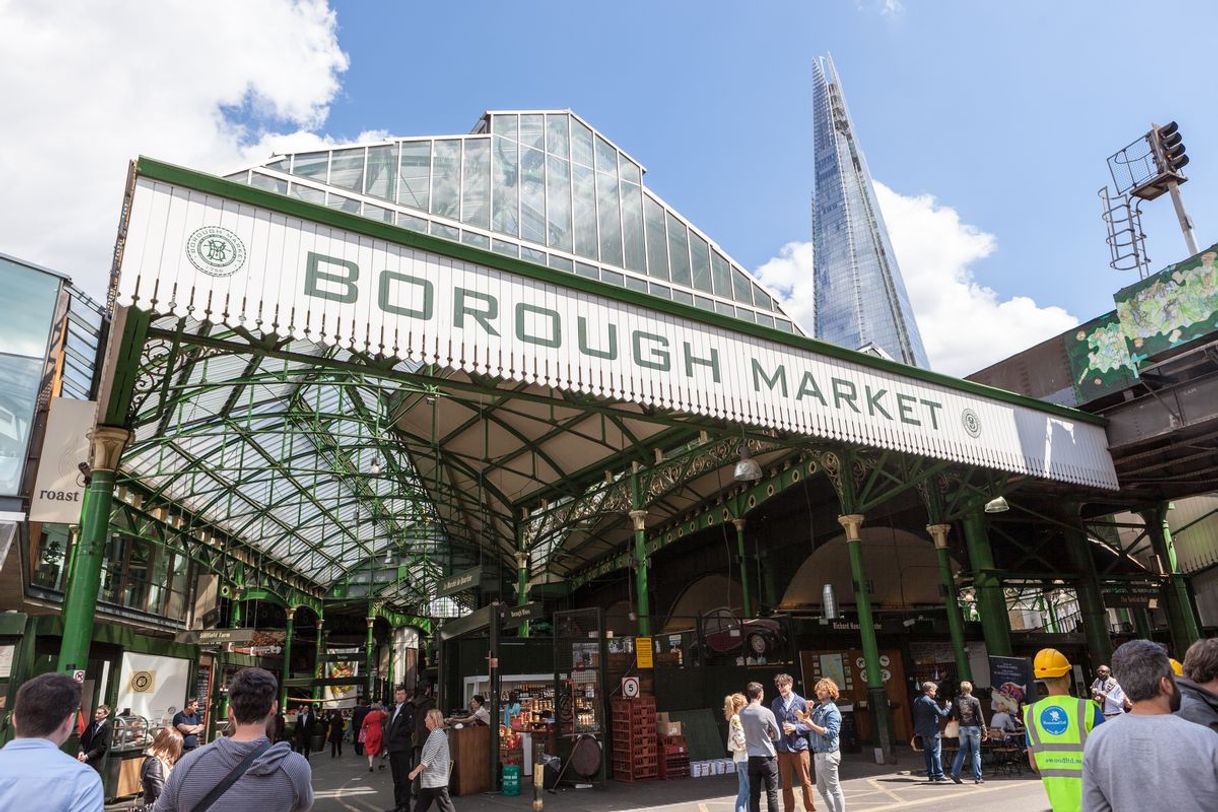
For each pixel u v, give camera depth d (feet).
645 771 44.93
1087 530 73.36
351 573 141.79
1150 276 52.85
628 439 64.64
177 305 23.32
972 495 56.59
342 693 152.35
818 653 59.11
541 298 31.60
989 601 60.59
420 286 28.60
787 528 77.20
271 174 53.36
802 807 34.68
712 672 51.19
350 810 40.91
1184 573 79.87
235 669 90.38
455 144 61.26
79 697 9.07
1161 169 58.18
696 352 35.81
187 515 85.97
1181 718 9.49
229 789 9.27
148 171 23.81
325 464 93.20
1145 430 52.85
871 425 41.50
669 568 97.91
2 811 7.68
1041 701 13.38
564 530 82.53
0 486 36.35
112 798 46.80
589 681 45.93
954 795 36.37
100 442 31.14
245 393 67.00
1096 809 9.22
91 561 29.73
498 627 46.52
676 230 71.41
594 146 69.00
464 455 77.82
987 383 66.69
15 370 38.34
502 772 44.39
